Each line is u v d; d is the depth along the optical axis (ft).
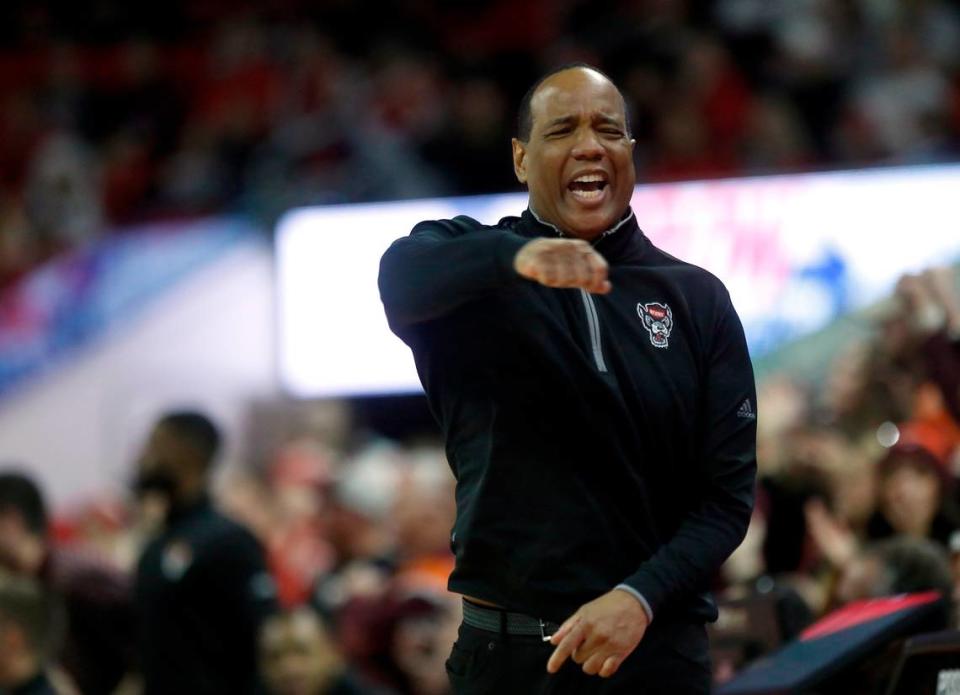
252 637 56.29
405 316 27.30
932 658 29.86
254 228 96.48
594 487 27.99
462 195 95.35
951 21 109.70
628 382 28.07
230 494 80.43
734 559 53.62
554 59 111.55
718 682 39.73
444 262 26.43
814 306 77.92
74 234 115.24
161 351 98.43
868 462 49.88
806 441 51.85
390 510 75.66
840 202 78.38
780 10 109.70
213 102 127.75
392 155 105.19
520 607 27.86
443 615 58.65
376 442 86.33
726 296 29.68
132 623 60.34
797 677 30.94
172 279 99.30
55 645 55.93
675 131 99.91
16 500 58.49
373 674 58.90
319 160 112.88
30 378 102.12
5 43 137.49
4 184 127.75
